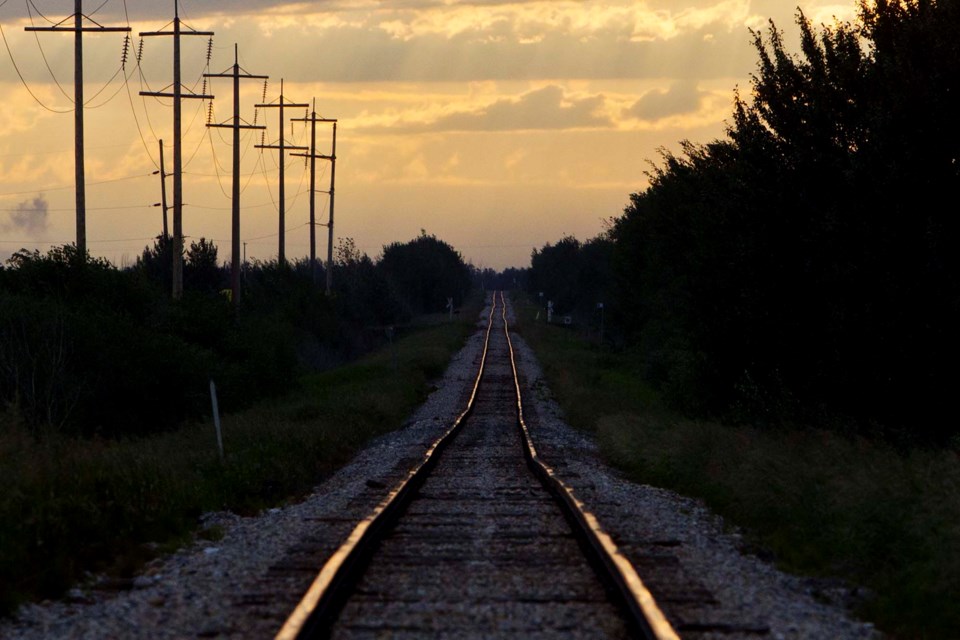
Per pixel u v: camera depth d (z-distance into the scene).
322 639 29.28
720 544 45.97
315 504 58.78
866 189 68.00
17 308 96.44
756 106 76.75
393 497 53.34
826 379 69.56
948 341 64.19
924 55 66.75
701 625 30.28
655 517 51.66
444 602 33.16
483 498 58.59
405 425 120.44
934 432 66.00
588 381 171.12
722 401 89.00
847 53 72.25
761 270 75.50
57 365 92.44
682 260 119.94
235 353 141.00
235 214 176.00
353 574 37.00
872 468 50.59
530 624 30.59
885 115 66.50
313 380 180.25
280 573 38.00
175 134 141.12
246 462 68.81
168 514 50.84
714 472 64.31
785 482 53.12
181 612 32.88
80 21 120.56
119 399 102.19
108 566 42.72
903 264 66.25
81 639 30.30
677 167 122.62
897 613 35.03
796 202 73.44
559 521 50.06
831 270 69.00
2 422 63.19
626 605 31.64
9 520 40.75
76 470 50.41
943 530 40.69
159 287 142.12
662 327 160.38
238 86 178.00
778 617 32.03
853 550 43.28
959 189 65.81
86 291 120.38
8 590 35.25
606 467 80.94
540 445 90.25
